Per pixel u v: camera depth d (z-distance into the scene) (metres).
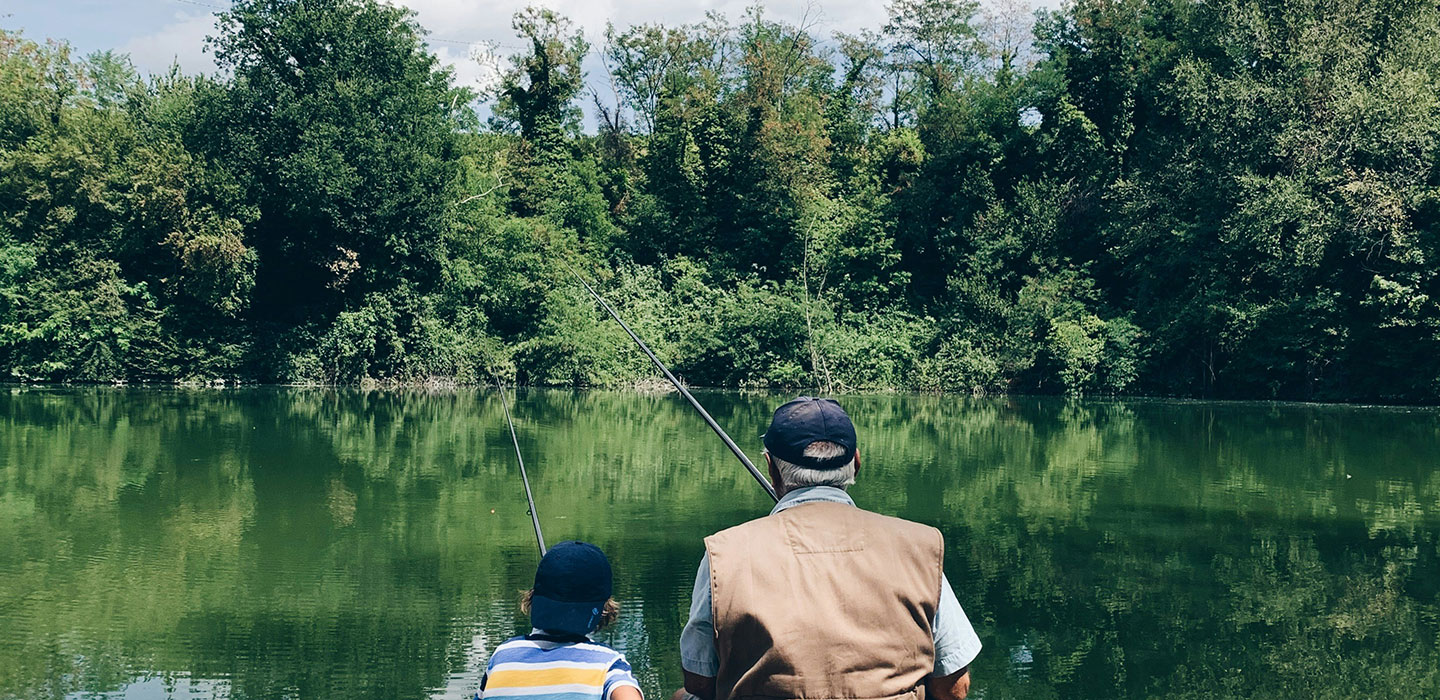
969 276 30.41
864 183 34.34
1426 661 6.23
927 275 33.22
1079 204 30.89
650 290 32.16
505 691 2.27
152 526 9.55
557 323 29.30
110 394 23.31
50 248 26.77
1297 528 9.85
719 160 34.00
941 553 2.05
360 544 8.88
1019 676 5.93
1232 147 26.53
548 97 35.25
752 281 31.95
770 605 1.95
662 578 7.73
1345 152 25.03
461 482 12.07
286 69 27.28
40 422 17.50
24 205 26.92
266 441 15.48
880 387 29.06
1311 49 25.70
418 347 28.52
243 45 26.92
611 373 28.98
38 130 28.12
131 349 26.75
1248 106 26.22
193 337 27.47
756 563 1.99
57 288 26.45
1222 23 27.38
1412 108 24.16
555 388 28.66
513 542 8.98
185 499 10.86
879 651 1.95
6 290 25.75
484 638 6.41
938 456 14.66
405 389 27.47
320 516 10.05
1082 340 27.70
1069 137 31.23
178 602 7.13
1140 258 29.11
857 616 1.96
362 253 28.33
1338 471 13.34
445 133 29.83
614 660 2.32
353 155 27.22
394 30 28.06
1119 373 27.62
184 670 5.81
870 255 31.92
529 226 30.20
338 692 5.49
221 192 26.25
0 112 27.98
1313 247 24.42
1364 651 6.39
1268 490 11.89
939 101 34.06
